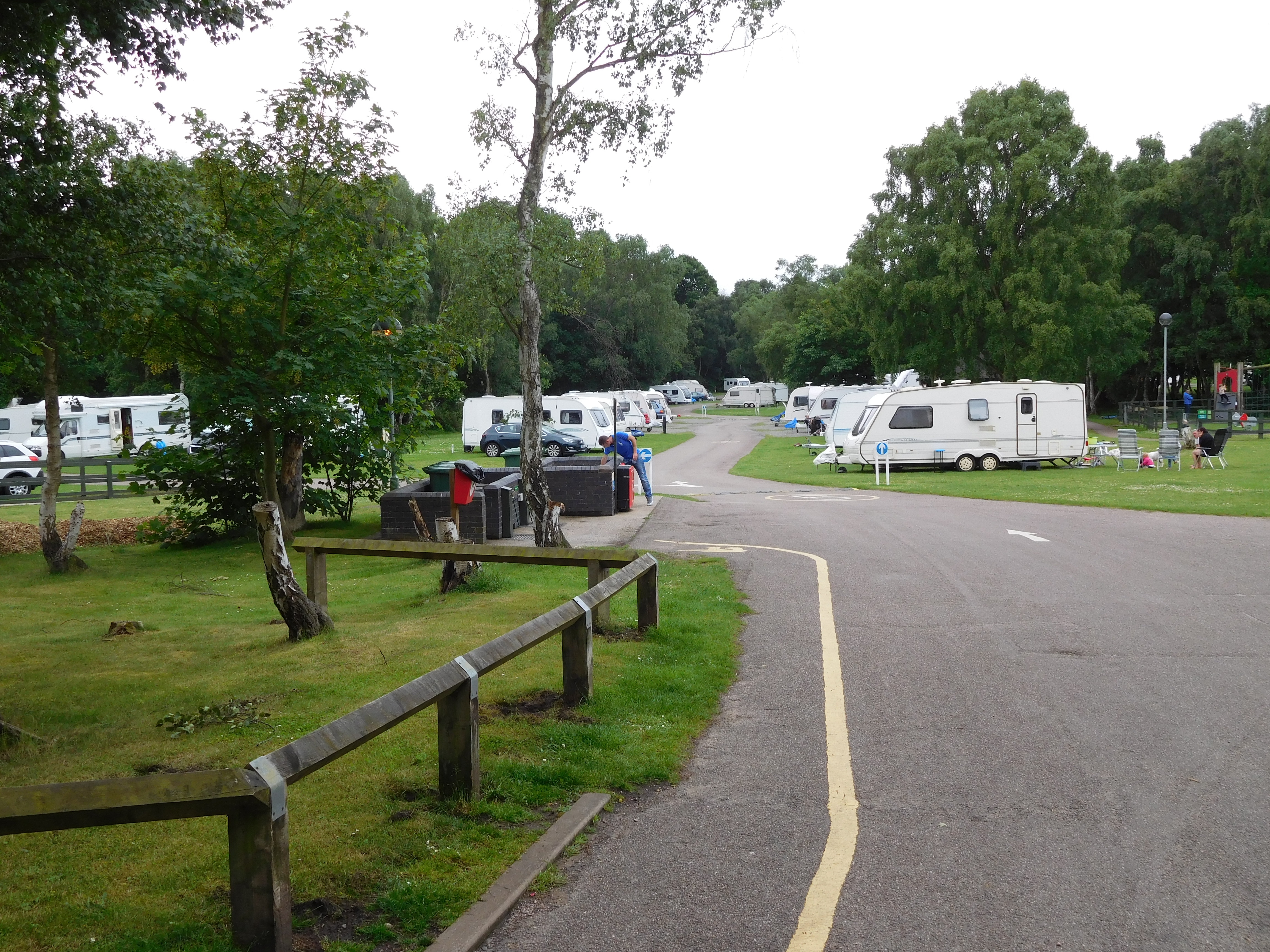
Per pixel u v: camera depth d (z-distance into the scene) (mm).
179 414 19156
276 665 8352
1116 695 6977
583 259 15039
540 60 13766
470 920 3789
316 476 26438
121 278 11219
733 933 3803
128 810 3197
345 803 4883
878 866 4391
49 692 8039
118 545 20578
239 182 16562
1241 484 24734
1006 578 11680
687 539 16359
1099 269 54125
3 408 43625
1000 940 3736
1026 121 51406
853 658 8195
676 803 5172
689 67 13977
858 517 18891
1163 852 4496
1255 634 8719
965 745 6027
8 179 9195
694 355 127625
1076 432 33125
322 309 17078
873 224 63000
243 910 3432
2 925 3680
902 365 57688
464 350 18234
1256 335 62719
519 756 5629
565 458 24656
